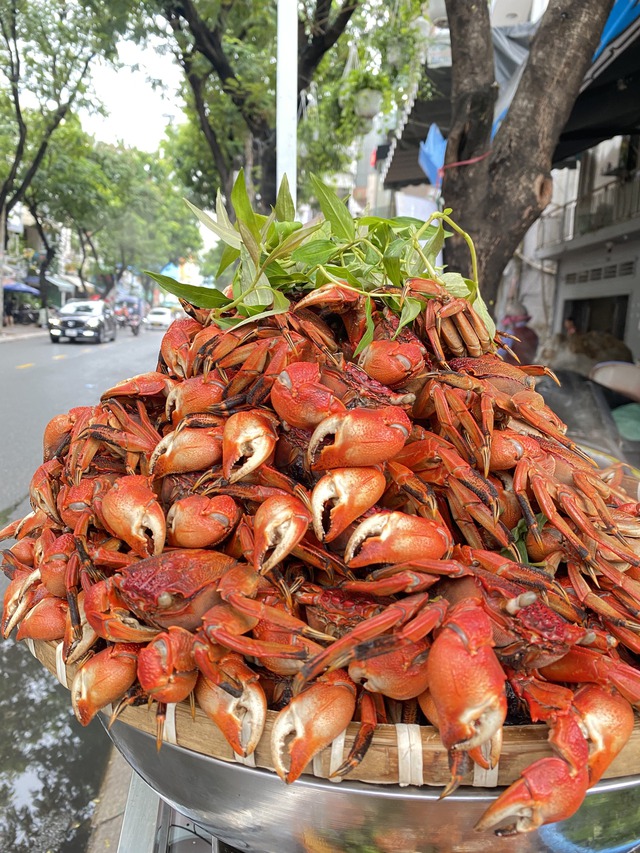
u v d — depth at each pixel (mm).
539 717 875
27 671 3561
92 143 27422
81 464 1286
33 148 23609
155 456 1188
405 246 1519
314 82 9391
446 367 1308
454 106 4020
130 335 30016
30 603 1299
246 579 989
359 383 1176
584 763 821
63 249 42781
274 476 1107
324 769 892
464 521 1160
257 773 922
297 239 1354
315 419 1060
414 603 897
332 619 1020
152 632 1005
